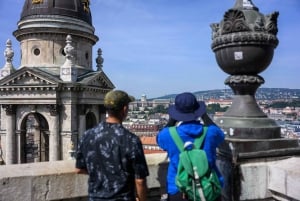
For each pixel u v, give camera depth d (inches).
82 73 930.7
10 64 971.3
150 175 164.1
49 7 906.1
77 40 934.4
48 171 155.8
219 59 168.7
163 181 165.9
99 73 913.5
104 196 105.6
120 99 113.7
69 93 840.3
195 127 116.6
